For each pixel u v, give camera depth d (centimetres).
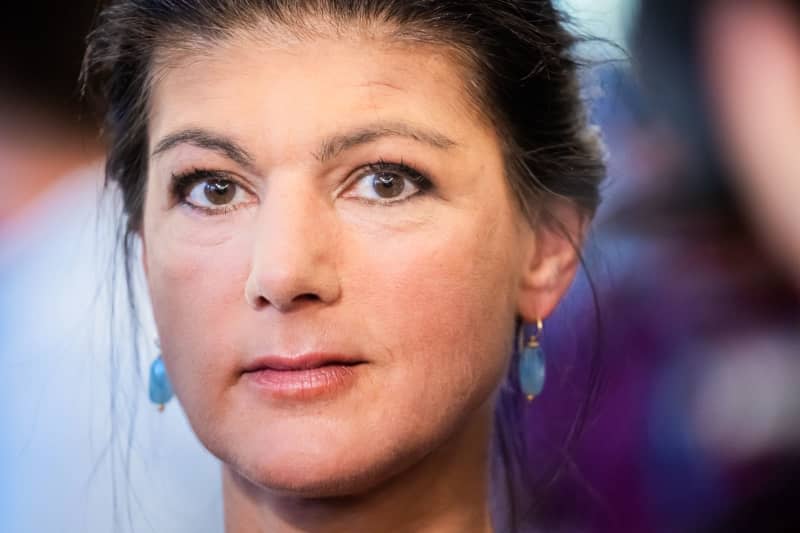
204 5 244
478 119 253
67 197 366
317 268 230
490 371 252
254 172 239
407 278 237
